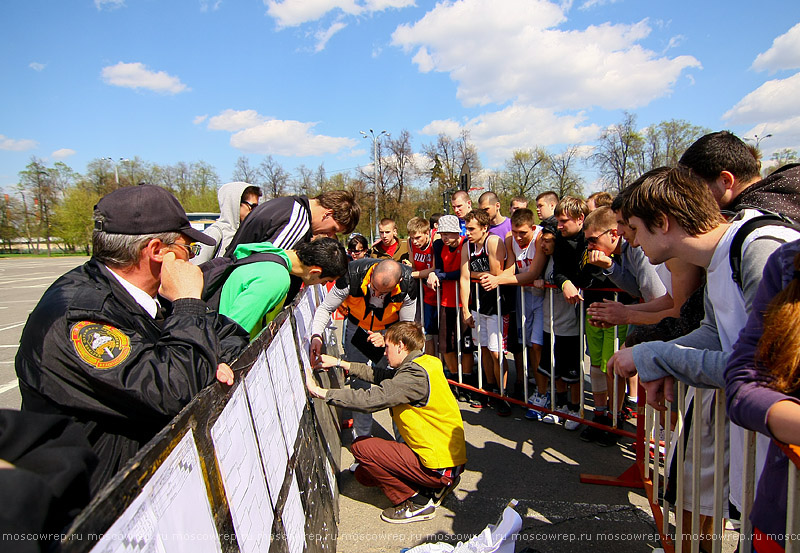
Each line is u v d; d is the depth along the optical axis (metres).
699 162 1.86
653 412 2.34
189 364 1.18
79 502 0.70
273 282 1.94
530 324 3.91
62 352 1.10
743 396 1.01
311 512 1.82
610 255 2.86
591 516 2.40
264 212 2.63
